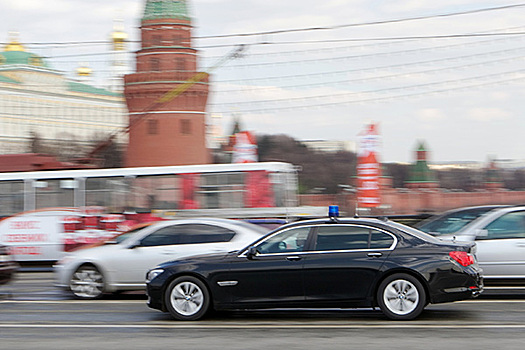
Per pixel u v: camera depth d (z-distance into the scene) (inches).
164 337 669.9
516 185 4972.9
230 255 761.0
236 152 2839.6
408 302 724.0
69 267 995.3
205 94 4030.5
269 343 627.8
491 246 926.4
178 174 1609.3
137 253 971.9
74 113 7396.7
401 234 739.4
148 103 3991.1
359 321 737.0
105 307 906.7
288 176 1625.2
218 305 750.5
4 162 1647.4
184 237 965.8
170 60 4092.0
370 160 2502.5
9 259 1124.5
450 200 4141.2
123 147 4092.0
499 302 876.0
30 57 7263.8
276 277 738.2
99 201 1601.9
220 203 1601.9
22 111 7062.0
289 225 761.0
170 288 762.2
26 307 924.0
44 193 1604.3
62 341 656.4
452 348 593.3
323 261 732.7
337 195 3361.2
